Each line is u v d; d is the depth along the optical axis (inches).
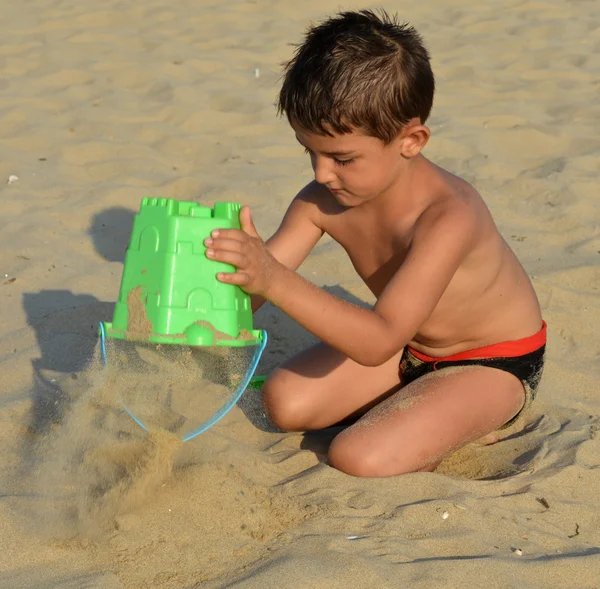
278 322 197.9
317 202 152.5
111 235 243.1
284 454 141.9
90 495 122.4
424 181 136.3
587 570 111.8
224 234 105.2
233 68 387.5
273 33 433.1
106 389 145.4
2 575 105.0
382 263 145.3
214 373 154.8
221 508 119.3
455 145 305.3
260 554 110.1
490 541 116.9
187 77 376.5
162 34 429.7
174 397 148.9
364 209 142.3
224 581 104.2
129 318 107.2
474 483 131.9
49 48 404.2
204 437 139.7
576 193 267.7
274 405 152.4
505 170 288.7
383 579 104.7
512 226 247.9
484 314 144.6
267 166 290.8
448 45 415.8
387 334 121.6
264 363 181.3
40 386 161.5
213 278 106.0
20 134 311.4
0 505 119.2
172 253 105.4
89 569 106.6
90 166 289.0
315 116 118.0
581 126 325.1
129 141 311.0
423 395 140.7
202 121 330.3
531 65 390.9
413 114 123.6
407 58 121.6
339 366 155.3
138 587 103.3
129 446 130.7
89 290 208.8
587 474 137.5
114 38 423.5
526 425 157.5
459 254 130.7
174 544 111.8
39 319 191.2
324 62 117.6
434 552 113.1
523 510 126.4
